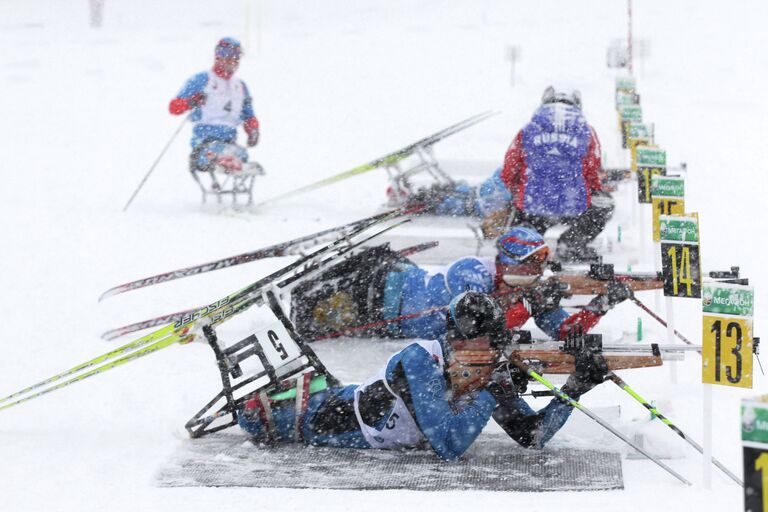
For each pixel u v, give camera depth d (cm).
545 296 2811
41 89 9462
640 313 3425
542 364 2170
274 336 2306
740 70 9488
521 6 13388
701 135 7050
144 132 7825
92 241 4616
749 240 4422
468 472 2088
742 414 1392
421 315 3153
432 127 7556
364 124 7712
